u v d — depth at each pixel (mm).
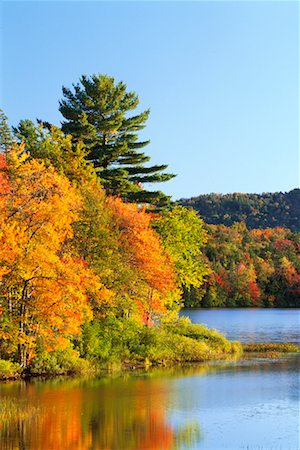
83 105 66312
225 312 125688
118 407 28734
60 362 39062
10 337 35656
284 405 29375
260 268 151625
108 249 43812
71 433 23828
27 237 34344
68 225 36719
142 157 67250
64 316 36250
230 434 23984
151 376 38719
